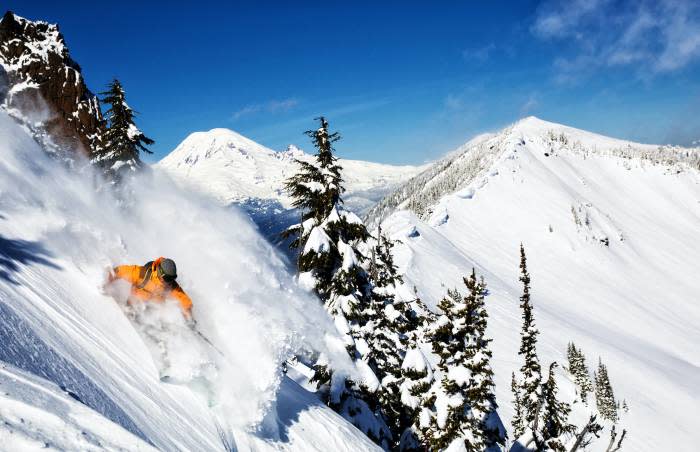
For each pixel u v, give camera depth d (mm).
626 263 164125
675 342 113312
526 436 22266
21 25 22219
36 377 2217
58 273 3957
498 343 70500
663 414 65688
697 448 57656
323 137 13766
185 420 3596
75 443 1865
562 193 197500
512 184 199500
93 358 3205
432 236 125250
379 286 15320
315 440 5938
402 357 16422
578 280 145500
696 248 185750
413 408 15008
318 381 11711
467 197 186125
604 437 54156
